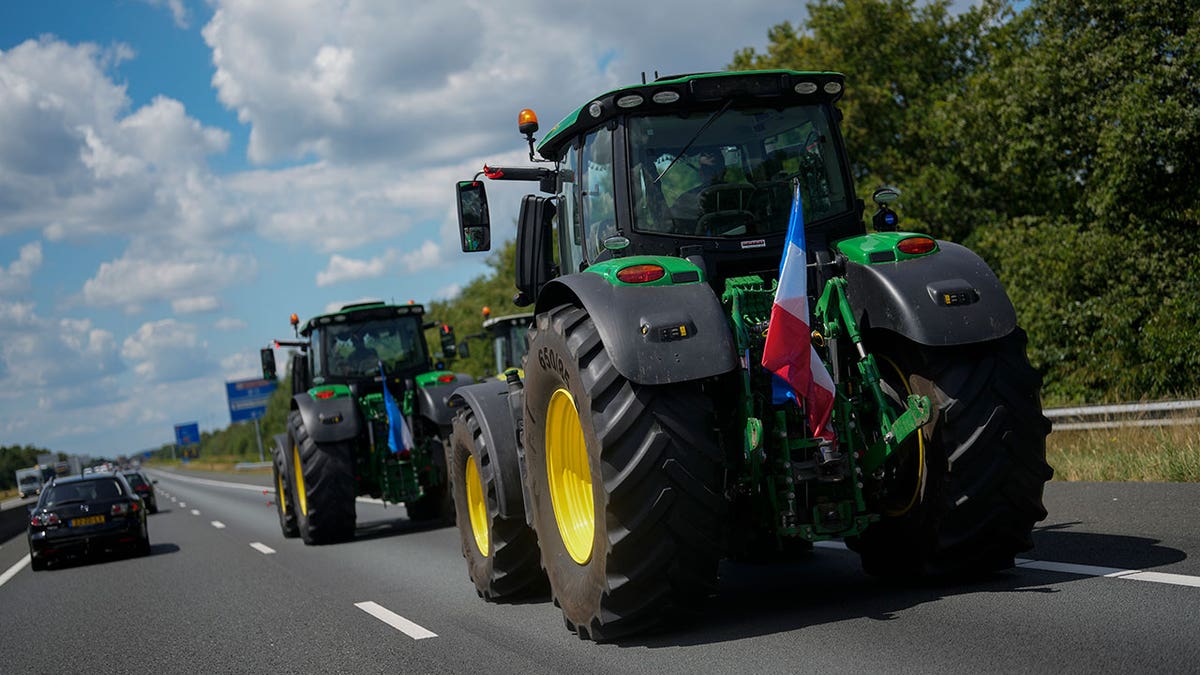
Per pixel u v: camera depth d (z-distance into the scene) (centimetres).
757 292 532
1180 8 1872
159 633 766
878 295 514
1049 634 424
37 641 800
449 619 677
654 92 550
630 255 552
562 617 636
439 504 1457
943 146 2902
